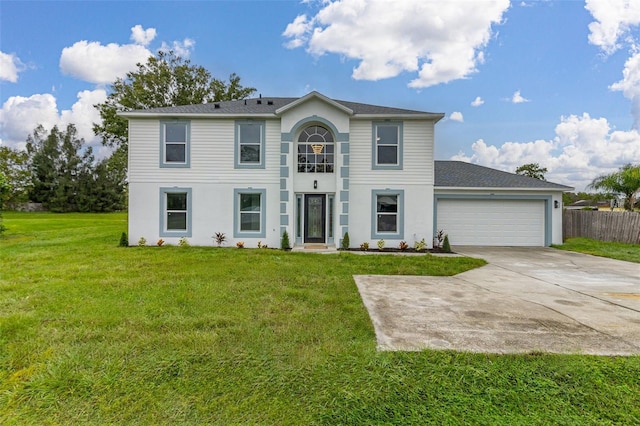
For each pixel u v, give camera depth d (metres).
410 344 3.63
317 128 12.05
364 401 2.67
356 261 8.90
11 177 40.38
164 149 11.98
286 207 11.79
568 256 10.53
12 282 6.12
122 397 2.70
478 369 3.11
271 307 4.81
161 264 8.04
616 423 2.45
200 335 3.78
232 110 12.41
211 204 12.05
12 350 3.38
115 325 4.08
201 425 2.41
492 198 12.99
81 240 13.04
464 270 7.99
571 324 4.27
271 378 2.97
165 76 23.89
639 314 4.70
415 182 12.05
